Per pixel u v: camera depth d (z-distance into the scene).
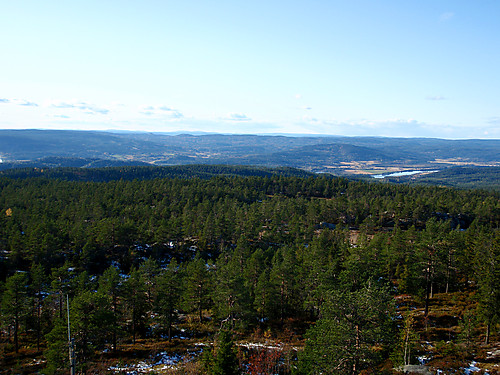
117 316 39.50
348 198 134.00
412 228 69.44
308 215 104.31
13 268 67.31
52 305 46.81
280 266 48.19
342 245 62.88
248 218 94.31
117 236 78.25
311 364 25.81
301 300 49.22
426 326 40.53
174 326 48.69
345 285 38.59
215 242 91.06
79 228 76.75
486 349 34.50
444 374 29.30
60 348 30.41
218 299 44.53
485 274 36.66
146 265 51.91
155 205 114.44
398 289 51.00
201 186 141.00
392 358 31.05
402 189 151.12
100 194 113.06
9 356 39.00
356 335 21.88
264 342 40.59
